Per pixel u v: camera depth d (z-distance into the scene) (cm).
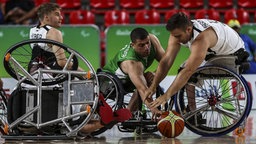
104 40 2133
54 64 1189
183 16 1123
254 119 1634
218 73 1189
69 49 1120
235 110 1204
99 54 1962
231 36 1173
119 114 1136
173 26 1118
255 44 2030
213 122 1222
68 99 1123
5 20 2309
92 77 1118
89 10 2508
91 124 1155
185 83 1112
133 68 1217
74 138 1159
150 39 1271
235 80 1209
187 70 1109
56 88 1143
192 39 1142
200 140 1134
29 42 1117
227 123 1304
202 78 1195
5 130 1141
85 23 2430
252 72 1997
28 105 1142
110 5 2536
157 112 1147
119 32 1962
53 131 1160
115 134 1307
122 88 1199
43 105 1134
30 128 1162
